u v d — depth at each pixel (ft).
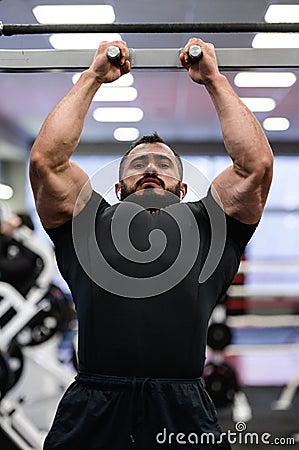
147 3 9.92
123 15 10.57
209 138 32.58
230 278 5.07
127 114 26.61
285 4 9.87
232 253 4.99
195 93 22.36
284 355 25.36
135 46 7.72
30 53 5.11
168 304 4.74
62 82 20.58
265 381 20.75
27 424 12.09
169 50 5.04
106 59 4.87
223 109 4.85
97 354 4.80
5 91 22.13
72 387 4.92
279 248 34.58
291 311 20.54
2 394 11.61
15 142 31.19
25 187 35.06
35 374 14.85
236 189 4.83
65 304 13.61
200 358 4.86
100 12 10.32
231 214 4.94
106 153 33.35
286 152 33.65
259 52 5.02
